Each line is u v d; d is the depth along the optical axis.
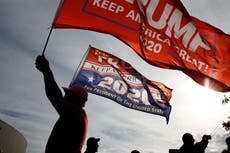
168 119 8.78
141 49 5.69
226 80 6.02
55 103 2.76
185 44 5.83
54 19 5.01
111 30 5.55
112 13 5.55
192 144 5.91
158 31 5.71
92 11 5.40
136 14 5.66
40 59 2.67
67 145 2.85
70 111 2.90
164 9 5.72
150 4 5.73
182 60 5.86
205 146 5.75
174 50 5.79
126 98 8.71
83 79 8.64
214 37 6.12
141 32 5.64
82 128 3.01
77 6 5.26
